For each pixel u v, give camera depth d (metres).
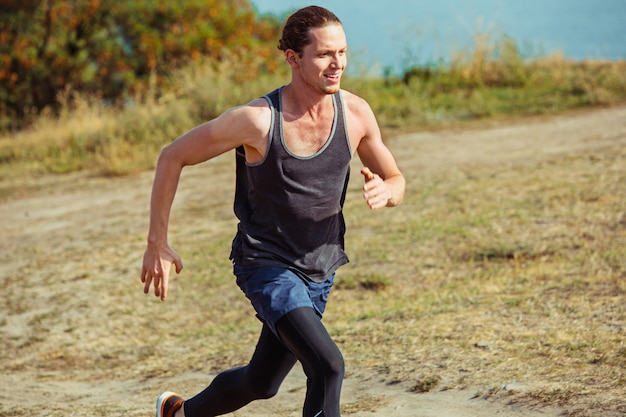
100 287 17.94
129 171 29.00
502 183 21.48
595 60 41.34
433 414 8.91
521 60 39.06
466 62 39.38
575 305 12.14
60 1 44.59
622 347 10.02
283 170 6.91
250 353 12.88
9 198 27.14
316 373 6.62
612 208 18.19
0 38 44.44
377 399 9.64
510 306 12.62
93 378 13.15
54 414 10.52
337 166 7.05
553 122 30.14
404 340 11.72
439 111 33.62
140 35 45.28
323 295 7.39
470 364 10.24
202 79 34.38
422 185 22.39
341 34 6.76
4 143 35.12
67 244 21.22
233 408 7.59
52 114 42.75
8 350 15.27
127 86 45.25
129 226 22.28
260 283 7.02
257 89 33.94
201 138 6.93
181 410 7.84
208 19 45.78
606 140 25.59
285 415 9.70
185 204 23.56
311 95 6.88
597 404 8.40
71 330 15.87
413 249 17.39
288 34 6.80
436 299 13.98
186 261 18.75
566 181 20.84
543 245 16.42
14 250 21.19
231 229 20.84
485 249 16.77
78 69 45.28
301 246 7.13
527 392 9.03
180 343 14.46
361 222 19.70
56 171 30.42
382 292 15.32
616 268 14.29
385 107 33.91
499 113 32.97
